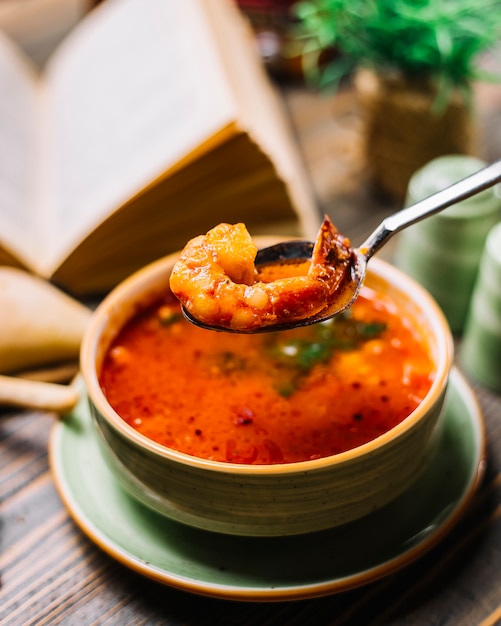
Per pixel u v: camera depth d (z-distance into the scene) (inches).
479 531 17.1
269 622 15.9
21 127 25.8
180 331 18.6
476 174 15.6
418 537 15.9
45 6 36.6
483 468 17.5
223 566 15.7
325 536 16.1
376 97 24.2
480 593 16.2
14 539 17.3
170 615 16.0
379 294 18.7
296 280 15.4
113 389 17.5
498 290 18.8
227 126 20.2
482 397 19.8
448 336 16.7
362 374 17.6
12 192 23.0
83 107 25.6
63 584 16.6
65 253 21.5
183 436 16.6
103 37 27.5
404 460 15.6
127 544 16.1
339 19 24.3
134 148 22.0
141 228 21.5
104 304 17.9
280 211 21.9
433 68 23.6
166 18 25.3
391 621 15.9
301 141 28.2
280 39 31.3
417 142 24.0
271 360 18.1
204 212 21.5
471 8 23.0
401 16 23.2
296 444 16.4
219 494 15.1
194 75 22.3
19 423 19.6
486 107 28.7
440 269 20.7
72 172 23.6
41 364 19.9
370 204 25.3
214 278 15.2
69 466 17.4
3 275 20.8
